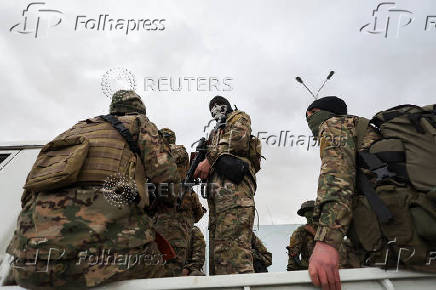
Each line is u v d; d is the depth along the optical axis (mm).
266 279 1097
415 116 1210
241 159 2115
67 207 1178
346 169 1185
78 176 1238
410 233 1032
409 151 1133
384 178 1125
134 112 1651
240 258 1848
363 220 1144
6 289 1194
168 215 2396
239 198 1996
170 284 1122
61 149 1347
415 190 1074
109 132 1419
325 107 1567
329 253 1070
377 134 1295
